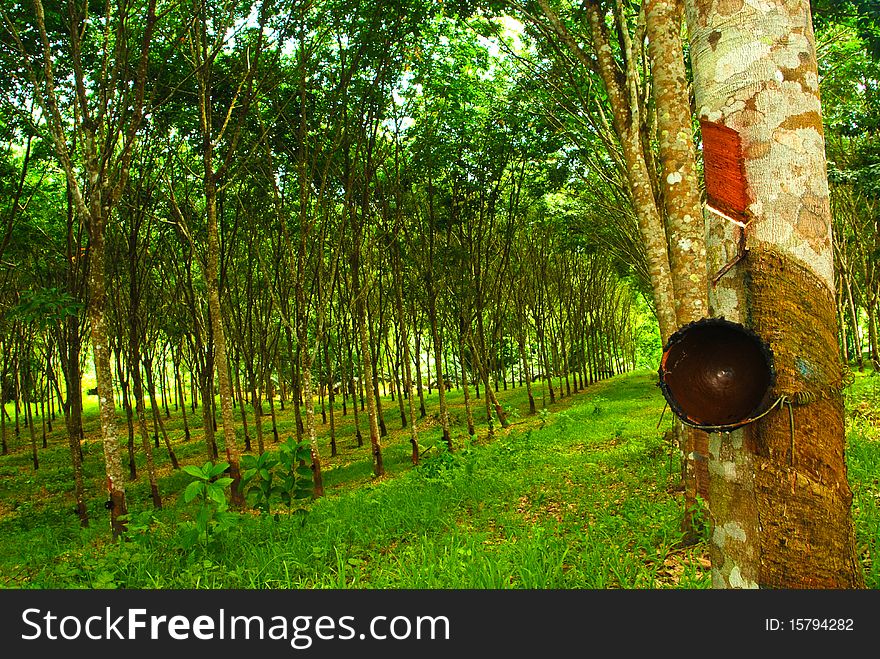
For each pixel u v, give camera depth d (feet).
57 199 49.49
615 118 24.27
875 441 28.22
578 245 78.74
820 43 34.73
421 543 21.25
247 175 46.78
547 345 119.34
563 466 34.86
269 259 65.21
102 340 30.83
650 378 103.24
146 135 38.47
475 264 63.77
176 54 36.45
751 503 7.65
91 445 78.33
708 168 8.20
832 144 48.93
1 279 59.67
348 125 44.11
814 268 7.72
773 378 7.09
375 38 39.17
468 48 42.55
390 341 108.78
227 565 20.88
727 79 8.10
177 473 58.85
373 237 55.67
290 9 36.60
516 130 49.62
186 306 68.03
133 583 19.27
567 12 32.07
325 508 30.89
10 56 31.22
